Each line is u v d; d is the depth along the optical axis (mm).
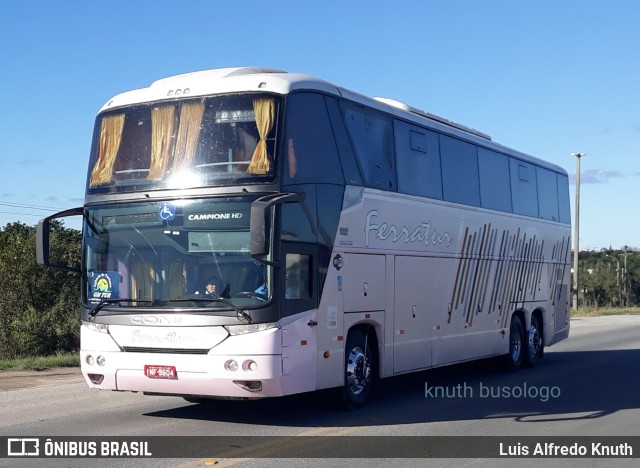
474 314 15492
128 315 10352
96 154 11109
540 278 18828
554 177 19984
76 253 22422
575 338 28188
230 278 9930
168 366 10039
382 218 12320
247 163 10102
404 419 11359
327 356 10820
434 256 13922
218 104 10469
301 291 10359
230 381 9781
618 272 62000
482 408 12422
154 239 10406
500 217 16641
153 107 10812
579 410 12273
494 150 16578
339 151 11352
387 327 12445
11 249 21531
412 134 13461
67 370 17188
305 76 11016
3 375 16328
